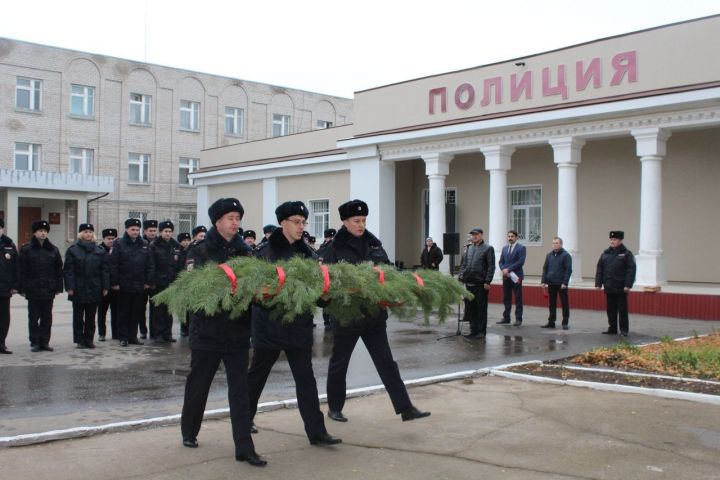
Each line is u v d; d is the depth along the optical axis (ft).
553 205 71.00
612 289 42.68
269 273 17.22
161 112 126.00
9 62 110.73
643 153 55.77
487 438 19.30
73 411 23.15
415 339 41.39
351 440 19.17
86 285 37.09
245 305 16.76
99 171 119.65
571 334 43.37
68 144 116.47
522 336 42.55
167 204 126.93
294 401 23.62
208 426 20.76
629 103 55.26
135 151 123.24
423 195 84.74
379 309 19.74
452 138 69.92
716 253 59.16
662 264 55.26
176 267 41.09
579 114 58.39
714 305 49.42
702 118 52.54
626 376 27.84
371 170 78.33
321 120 148.56
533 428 20.36
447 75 71.15
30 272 35.73
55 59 115.03
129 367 31.71
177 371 30.71
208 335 17.47
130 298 38.58
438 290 20.56
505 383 27.43
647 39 56.39
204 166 108.37
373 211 78.07
